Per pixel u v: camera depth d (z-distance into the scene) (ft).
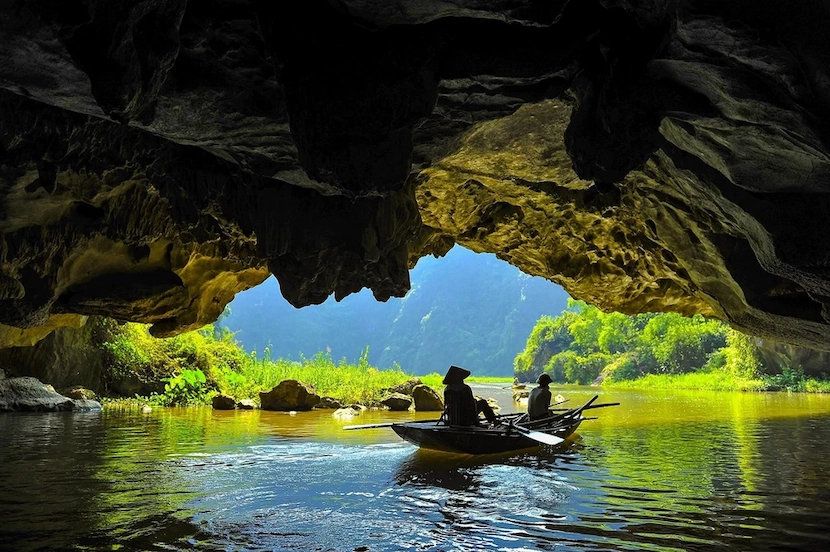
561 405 61.93
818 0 11.10
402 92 13.69
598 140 14.38
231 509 18.74
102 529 16.65
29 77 13.28
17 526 16.87
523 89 14.79
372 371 77.36
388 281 21.38
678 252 28.07
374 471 24.48
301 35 13.08
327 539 15.85
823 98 12.47
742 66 12.45
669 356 131.54
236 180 19.70
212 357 69.87
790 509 18.63
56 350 54.60
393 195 20.67
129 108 12.59
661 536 16.10
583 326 171.73
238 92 14.98
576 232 31.50
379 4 12.30
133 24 11.46
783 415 48.19
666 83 13.78
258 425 40.68
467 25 13.60
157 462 26.27
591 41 13.76
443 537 16.03
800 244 17.10
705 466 25.44
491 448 28.19
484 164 24.47
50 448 29.94
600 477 23.31
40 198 22.77
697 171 18.35
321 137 13.74
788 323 26.61
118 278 30.48
